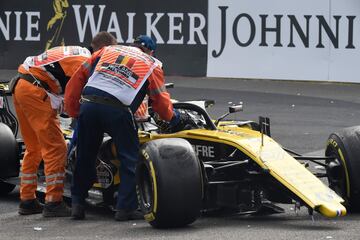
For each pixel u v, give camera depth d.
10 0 72.12
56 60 29.61
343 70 68.94
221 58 70.50
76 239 25.62
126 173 28.39
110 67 28.22
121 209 28.50
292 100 61.12
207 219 28.33
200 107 29.47
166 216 25.98
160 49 71.12
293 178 26.16
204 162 28.27
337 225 26.92
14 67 72.56
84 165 28.92
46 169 29.80
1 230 27.47
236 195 27.48
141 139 29.75
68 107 29.00
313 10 68.81
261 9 69.50
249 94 63.41
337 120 53.53
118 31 71.19
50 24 71.88
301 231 25.89
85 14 71.44
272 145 27.72
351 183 28.22
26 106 29.69
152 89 28.11
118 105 28.03
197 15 70.50
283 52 69.50
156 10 70.75
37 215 30.30
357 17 68.38
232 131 29.20
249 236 25.19
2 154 32.47
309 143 46.06
